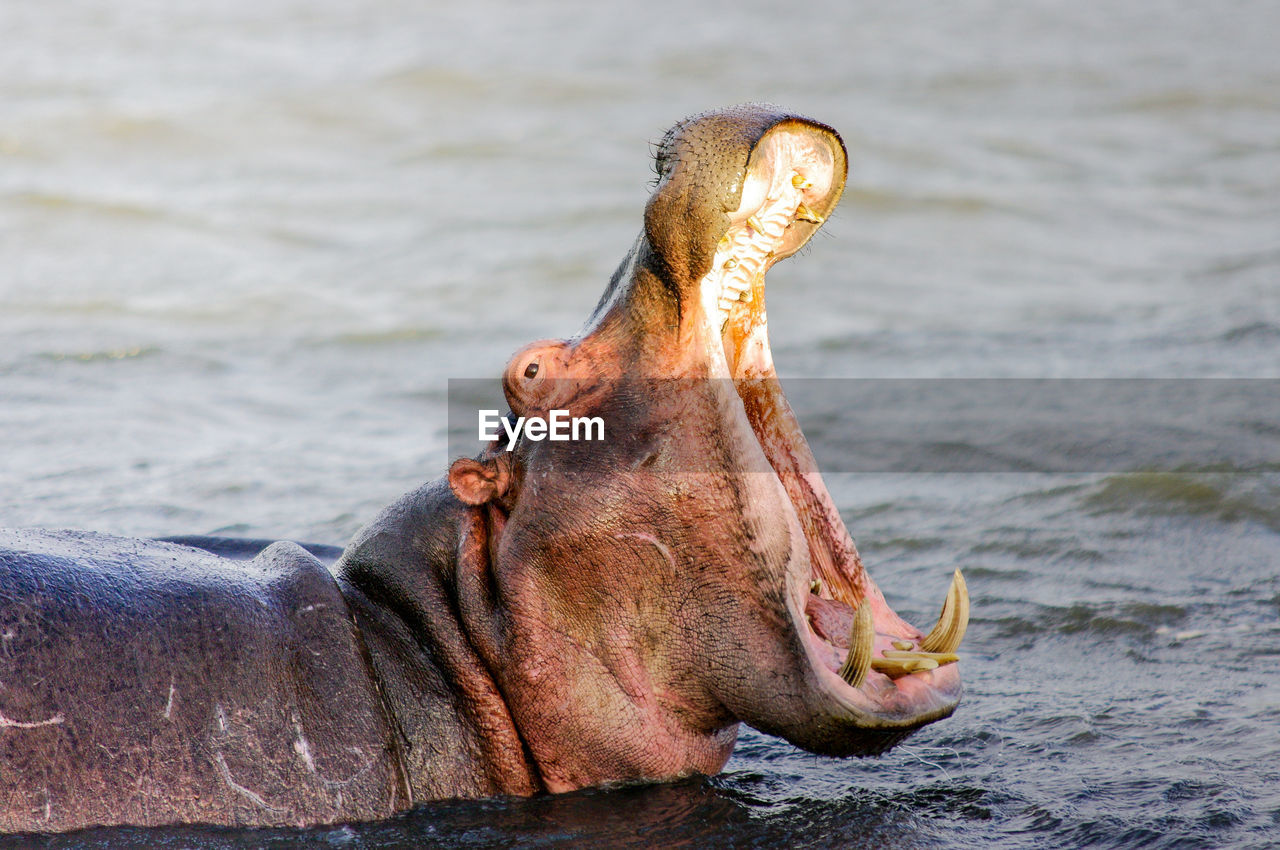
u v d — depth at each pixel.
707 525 18.94
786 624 18.75
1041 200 81.81
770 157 18.22
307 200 80.75
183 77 112.19
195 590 19.14
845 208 78.81
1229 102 112.44
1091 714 23.28
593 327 19.64
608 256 67.94
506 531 19.69
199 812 18.03
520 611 19.48
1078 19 162.75
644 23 149.25
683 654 19.41
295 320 58.44
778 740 23.06
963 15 163.50
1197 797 19.73
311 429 43.47
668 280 18.67
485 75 111.25
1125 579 30.33
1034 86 118.56
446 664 20.03
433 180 85.56
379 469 39.06
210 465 39.12
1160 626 27.44
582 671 19.53
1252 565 31.06
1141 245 72.88
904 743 22.53
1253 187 86.75
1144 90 116.25
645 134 96.19
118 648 18.22
